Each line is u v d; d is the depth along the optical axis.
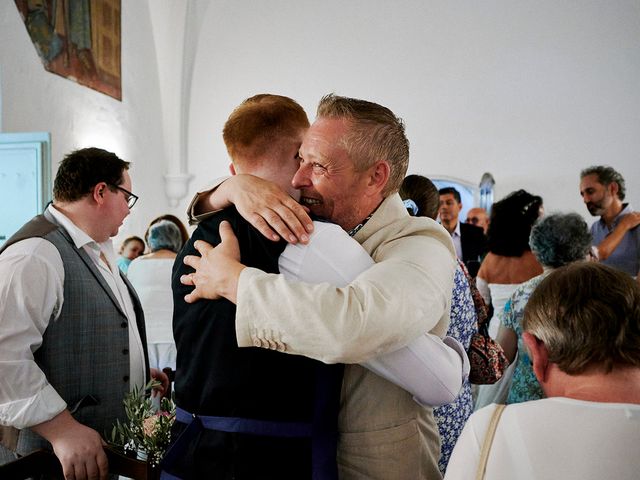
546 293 0.95
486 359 1.70
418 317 0.96
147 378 2.25
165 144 8.66
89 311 1.93
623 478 0.78
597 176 4.35
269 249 1.05
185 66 8.60
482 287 3.11
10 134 4.14
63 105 5.74
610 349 0.87
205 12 8.73
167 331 3.37
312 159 1.11
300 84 8.58
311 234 1.04
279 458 1.02
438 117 8.10
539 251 2.28
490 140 7.93
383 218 1.14
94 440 1.63
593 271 0.94
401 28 8.24
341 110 1.11
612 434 0.81
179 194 8.72
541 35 7.77
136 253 5.34
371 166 1.10
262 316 0.96
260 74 8.70
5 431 1.82
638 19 7.46
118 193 2.09
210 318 1.07
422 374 1.04
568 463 0.81
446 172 8.04
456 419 1.61
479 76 7.98
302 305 0.93
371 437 1.09
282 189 1.19
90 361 1.92
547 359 0.95
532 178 7.79
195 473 1.04
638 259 4.17
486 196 7.52
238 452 1.02
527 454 0.84
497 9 7.91
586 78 7.62
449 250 1.15
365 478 1.09
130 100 7.48
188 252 1.16
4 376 1.63
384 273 0.97
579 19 7.64
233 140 1.24
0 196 4.16
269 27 8.65
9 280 1.72
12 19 4.93
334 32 8.48
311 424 1.03
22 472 1.46
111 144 6.89
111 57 6.86
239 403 1.04
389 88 8.28
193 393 1.09
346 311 0.92
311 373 1.04
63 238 1.94
